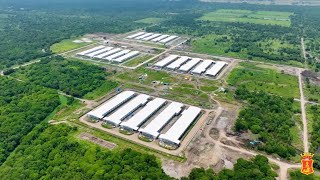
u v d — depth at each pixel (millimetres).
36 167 184625
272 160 191250
